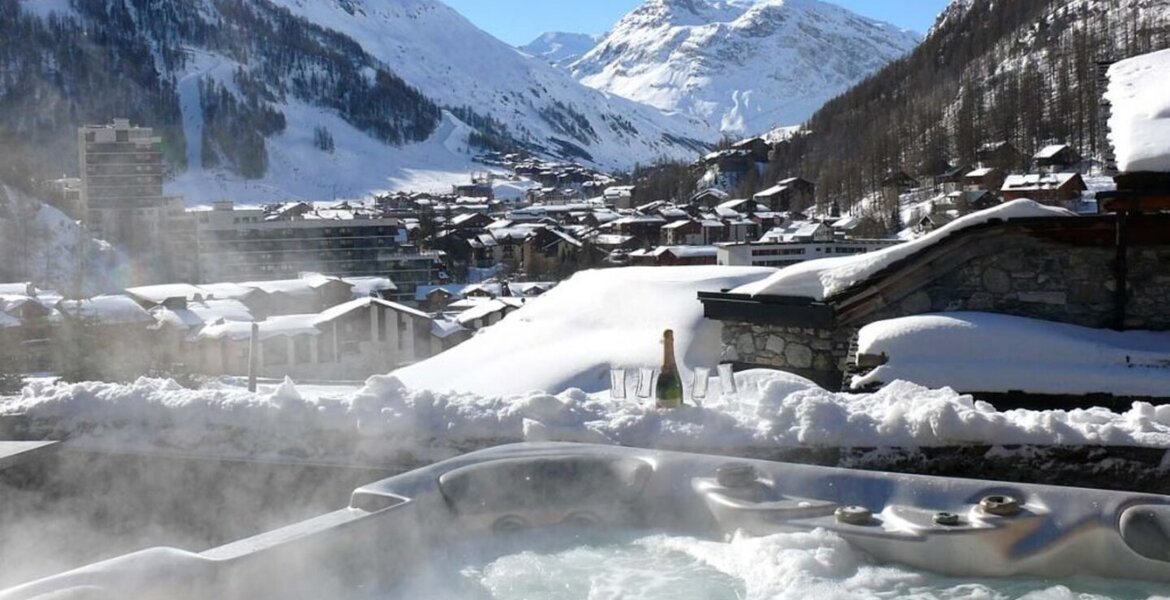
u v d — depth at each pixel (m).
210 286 43.94
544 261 71.50
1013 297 6.55
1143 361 5.86
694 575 3.59
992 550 3.43
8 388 8.05
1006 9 96.81
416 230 81.06
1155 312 6.23
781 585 3.40
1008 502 3.53
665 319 9.74
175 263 71.56
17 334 27.36
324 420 4.52
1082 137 65.00
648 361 8.95
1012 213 6.46
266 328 29.06
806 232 53.97
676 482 3.95
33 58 163.38
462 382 9.40
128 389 4.91
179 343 29.94
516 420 4.35
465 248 78.06
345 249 73.44
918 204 66.50
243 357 28.81
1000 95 76.69
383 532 3.53
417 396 4.54
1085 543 3.43
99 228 73.12
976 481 3.71
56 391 4.95
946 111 82.44
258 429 4.59
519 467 3.99
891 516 3.64
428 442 4.38
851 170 80.81
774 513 3.69
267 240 72.50
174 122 170.38
